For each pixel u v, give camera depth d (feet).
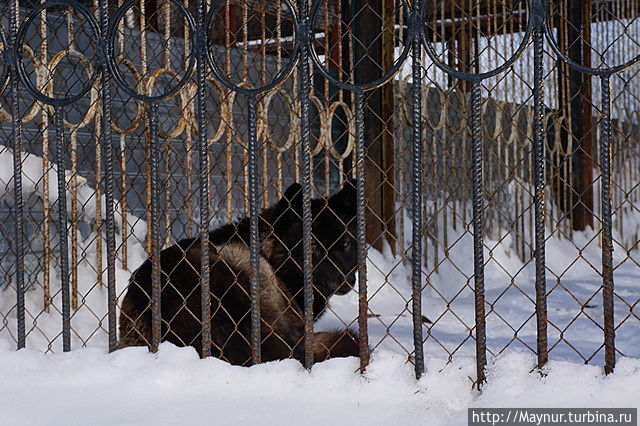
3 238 19.63
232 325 13.88
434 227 31.76
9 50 14.79
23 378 13.14
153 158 13.62
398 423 10.37
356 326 21.31
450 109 32.91
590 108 40.34
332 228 16.49
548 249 37.14
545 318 11.19
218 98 25.02
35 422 10.94
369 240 29.40
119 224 22.38
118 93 22.59
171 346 13.21
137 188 23.54
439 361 11.96
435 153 29.09
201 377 12.50
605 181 11.01
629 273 34.88
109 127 14.10
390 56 29.43
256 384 12.17
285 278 16.28
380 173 29.60
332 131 28.55
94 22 14.11
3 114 18.85
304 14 12.66
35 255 19.93
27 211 20.12
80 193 21.76
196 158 24.56
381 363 11.88
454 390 11.38
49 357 13.89
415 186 12.08
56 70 21.63
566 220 39.93
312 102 25.14
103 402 11.82
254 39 32.91
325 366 12.19
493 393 10.91
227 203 22.85
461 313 24.18
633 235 42.16
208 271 13.09
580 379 10.78
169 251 14.97
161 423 10.69
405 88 29.17
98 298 20.59
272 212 16.53
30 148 20.36
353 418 10.62
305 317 12.52
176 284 14.29
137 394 12.18
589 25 39.37
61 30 21.85
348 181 16.66
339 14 25.36
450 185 31.63
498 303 26.09
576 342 18.10
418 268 11.91
